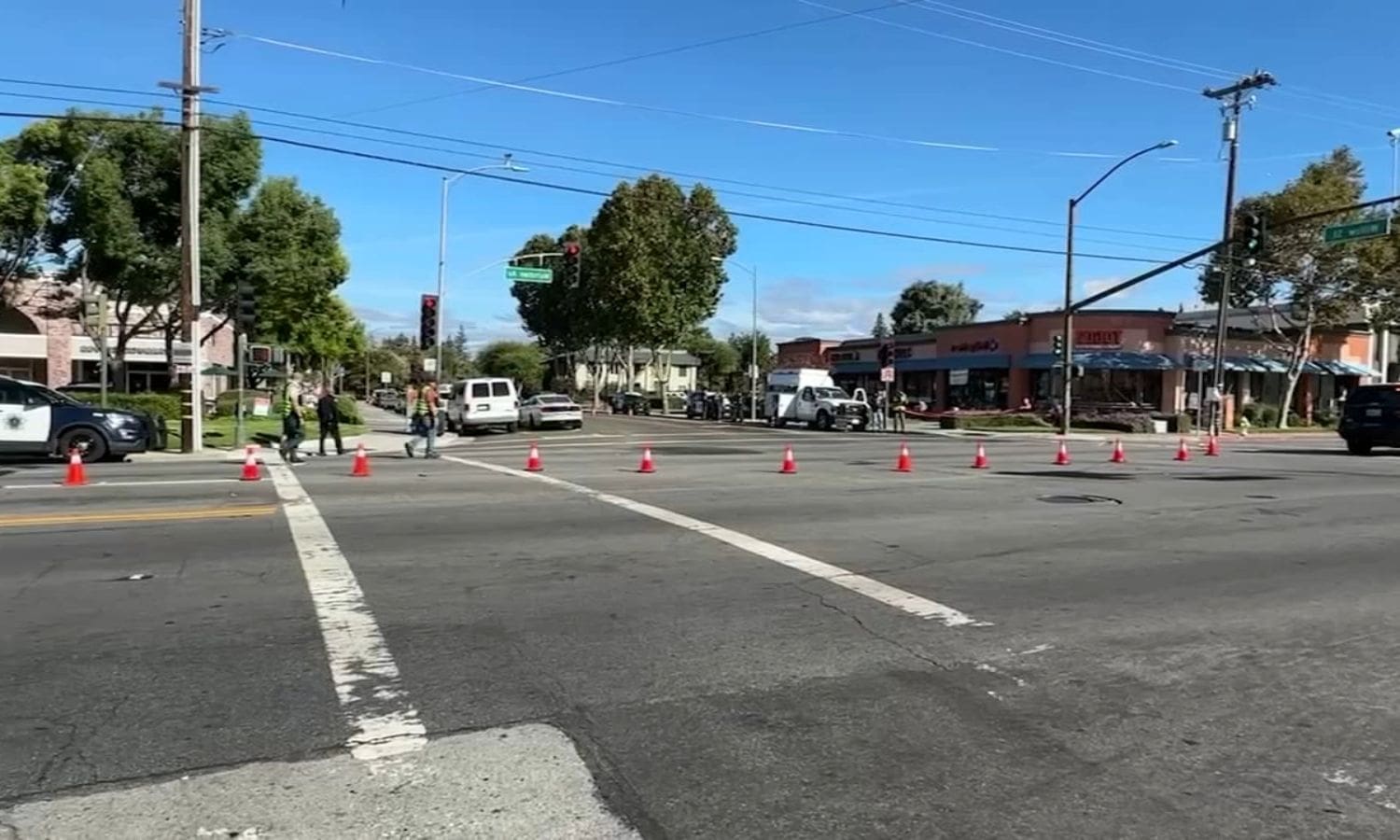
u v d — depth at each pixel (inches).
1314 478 684.7
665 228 2596.0
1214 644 242.4
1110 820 147.2
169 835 138.4
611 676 211.5
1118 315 1900.8
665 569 322.0
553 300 3344.0
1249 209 1800.0
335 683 204.1
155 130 1239.5
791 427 1702.8
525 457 859.4
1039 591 298.2
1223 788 159.2
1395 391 982.4
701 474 666.8
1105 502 518.6
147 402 1135.6
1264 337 2017.7
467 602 273.7
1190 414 1872.5
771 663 222.2
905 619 262.4
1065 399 1455.5
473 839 138.7
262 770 160.9
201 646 228.5
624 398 2674.7
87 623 247.3
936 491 565.0
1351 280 1756.9
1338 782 161.9
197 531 388.2
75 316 1366.9
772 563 335.3
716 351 4547.2
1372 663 228.7
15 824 141.1
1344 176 1772.9
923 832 142.9
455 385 1451.8
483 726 181.6
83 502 477.4
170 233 1298.0
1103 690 207.2
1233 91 1466.5
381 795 152.1
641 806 149.7
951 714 191.3
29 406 725.9
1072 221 1412.4
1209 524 442.0
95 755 165.9
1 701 191.2
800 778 160.7
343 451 912.9
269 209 1401.3
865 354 2588.6
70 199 1236.5
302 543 361.7
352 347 3516.2
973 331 2169.0
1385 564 349.4
